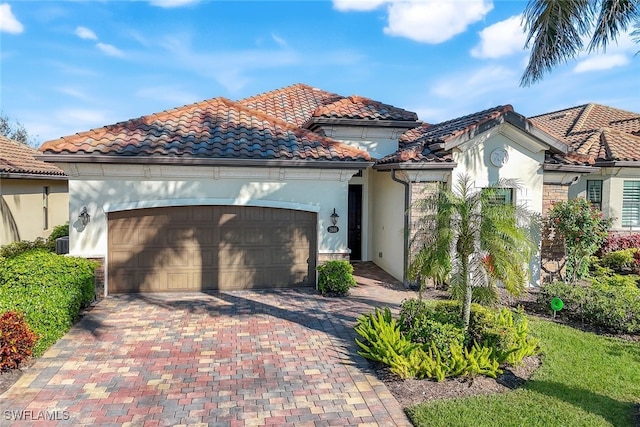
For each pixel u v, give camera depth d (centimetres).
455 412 677
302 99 2352
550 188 1581
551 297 1246
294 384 788
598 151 2017
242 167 1376
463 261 914
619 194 1989
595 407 705
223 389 766
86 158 1248
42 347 897
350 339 1020
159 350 941
